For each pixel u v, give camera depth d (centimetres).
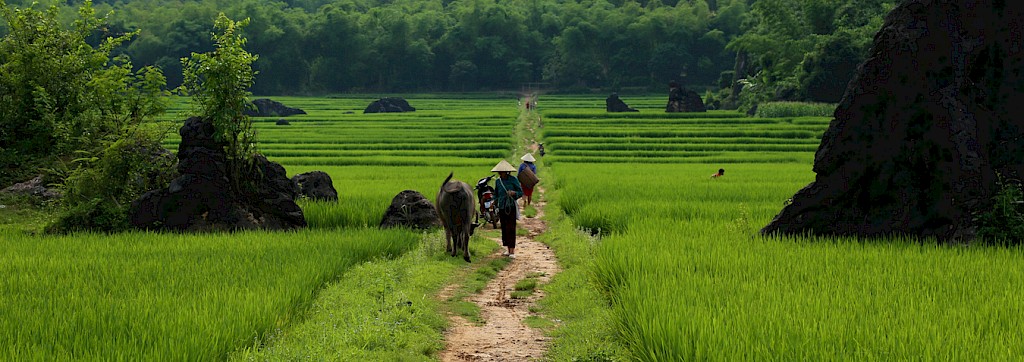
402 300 1148
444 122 9762
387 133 7856
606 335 988
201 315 889
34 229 2077
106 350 764
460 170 4256
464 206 1709
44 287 1102
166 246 1581
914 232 1595
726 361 723
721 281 1070
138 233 1844
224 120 2052
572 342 971
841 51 10169
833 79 10194
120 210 2055
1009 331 784
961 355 704
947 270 1156
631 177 3666
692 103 10912
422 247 1700
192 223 2027
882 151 1630
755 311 876
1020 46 1600
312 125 9425
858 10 11962
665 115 10156
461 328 1112
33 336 814
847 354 720
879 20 10600
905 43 1609
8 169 2691
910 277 1100
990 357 699
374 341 946
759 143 6850
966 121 1580
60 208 2198
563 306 1205
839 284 1034
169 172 2269
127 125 2512
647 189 2970
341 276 1331
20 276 1166
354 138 7144
